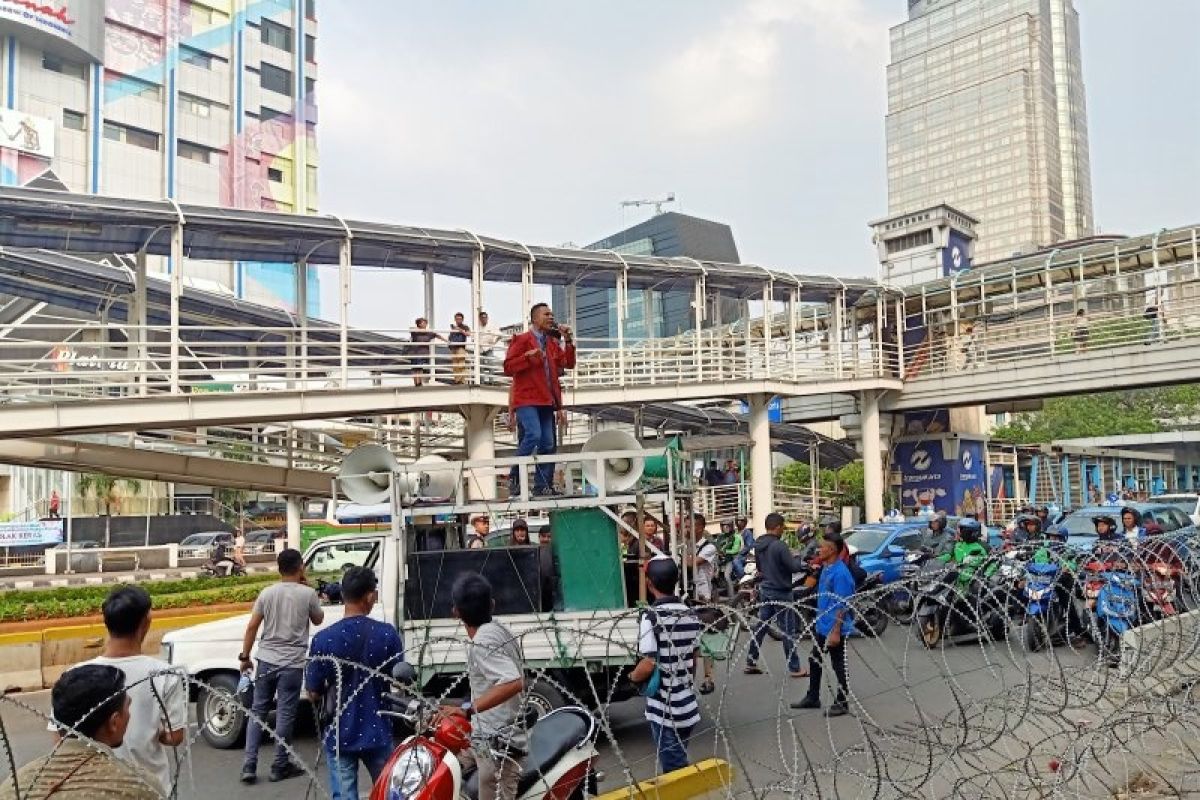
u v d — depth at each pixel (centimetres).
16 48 5419
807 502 3275
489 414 1933
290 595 734
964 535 1274
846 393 3077
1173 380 2531
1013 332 2953
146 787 318
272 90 6706
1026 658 648
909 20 16875
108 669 343
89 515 4375
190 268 5650
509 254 2030
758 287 2733
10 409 1469
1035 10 15412
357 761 557
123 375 1570
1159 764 582
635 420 2794
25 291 2002
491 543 1001
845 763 645
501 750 477
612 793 548
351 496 836
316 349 2264
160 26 6094
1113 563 881
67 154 5634
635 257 2325
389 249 1883
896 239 3975
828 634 664
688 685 566
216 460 1908
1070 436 5688
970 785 531
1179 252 2623
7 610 1458
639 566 830
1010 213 15388
